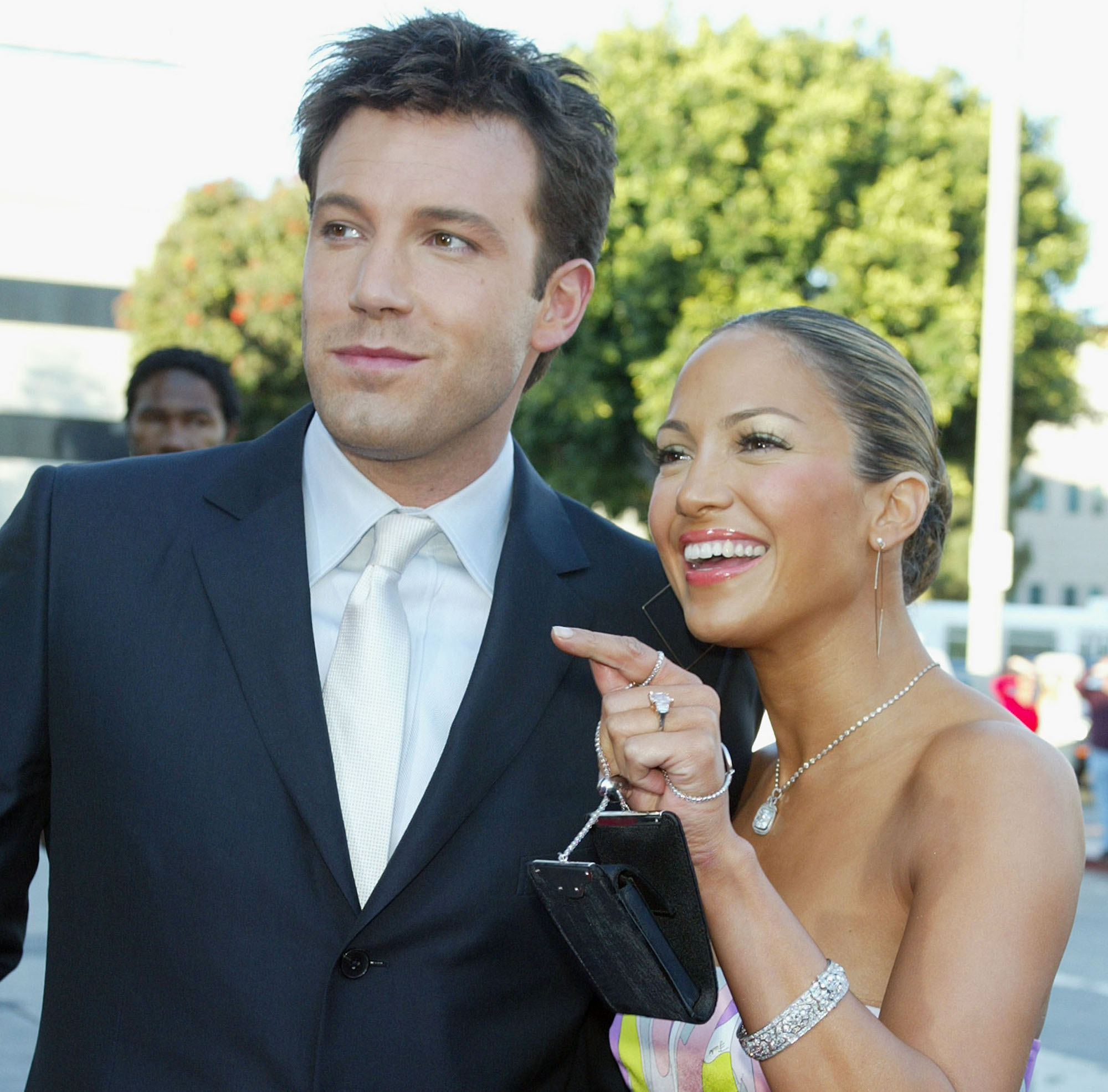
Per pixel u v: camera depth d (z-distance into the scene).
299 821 1.85
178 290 17.05
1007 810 1.79
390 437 1.90
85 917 1.86
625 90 13.74
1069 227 15.16
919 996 1.68
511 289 1.96
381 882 1.82
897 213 13.38
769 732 4.75
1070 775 1.87
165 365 4.25
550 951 1.96
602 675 1.74
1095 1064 5.59
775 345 2.02
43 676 1.92
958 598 19.83
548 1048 1.96
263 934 1.81
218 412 4.29
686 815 1.64
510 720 1.96
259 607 1.92
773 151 13.71
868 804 2.00
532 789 1.97
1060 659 14.23
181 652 1.90
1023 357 14.91
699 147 13.41
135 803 1.84
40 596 1.94
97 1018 1.84
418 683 1.98
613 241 13.57
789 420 1.97
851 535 2.01
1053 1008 6.52
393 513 2.03
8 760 1.90
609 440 14.36
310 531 2.03
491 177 1.92
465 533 2.06
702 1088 1.98
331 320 1.91
